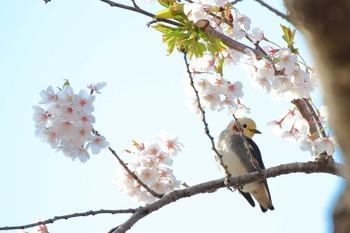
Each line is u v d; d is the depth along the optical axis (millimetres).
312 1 3164
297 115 12289
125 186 11672
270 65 10797
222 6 11648
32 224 8938
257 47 11633
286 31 10805
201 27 10797
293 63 10422
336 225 3379
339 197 3404
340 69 3172
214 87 10945
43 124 10039
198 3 11594
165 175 11727
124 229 8875
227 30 11930
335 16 3139
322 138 10648
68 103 10008
